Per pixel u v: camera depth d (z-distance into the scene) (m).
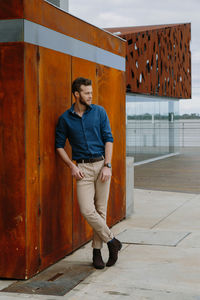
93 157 5.01
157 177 14.07
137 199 9.95
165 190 11.23
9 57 4.56
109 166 4.99
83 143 4.99
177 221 7.71
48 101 5.05
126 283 4.66
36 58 4.77
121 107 7.55
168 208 8.91
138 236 6.62
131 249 5.95
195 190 11.30
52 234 5.23
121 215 7.70
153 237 6.55
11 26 4.55
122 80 7.59
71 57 5.64
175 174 14.84
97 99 6.55
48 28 5.04
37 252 4.91
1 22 4.57
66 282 4.70
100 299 4.23
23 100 4.56
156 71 20.16
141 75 18.27
